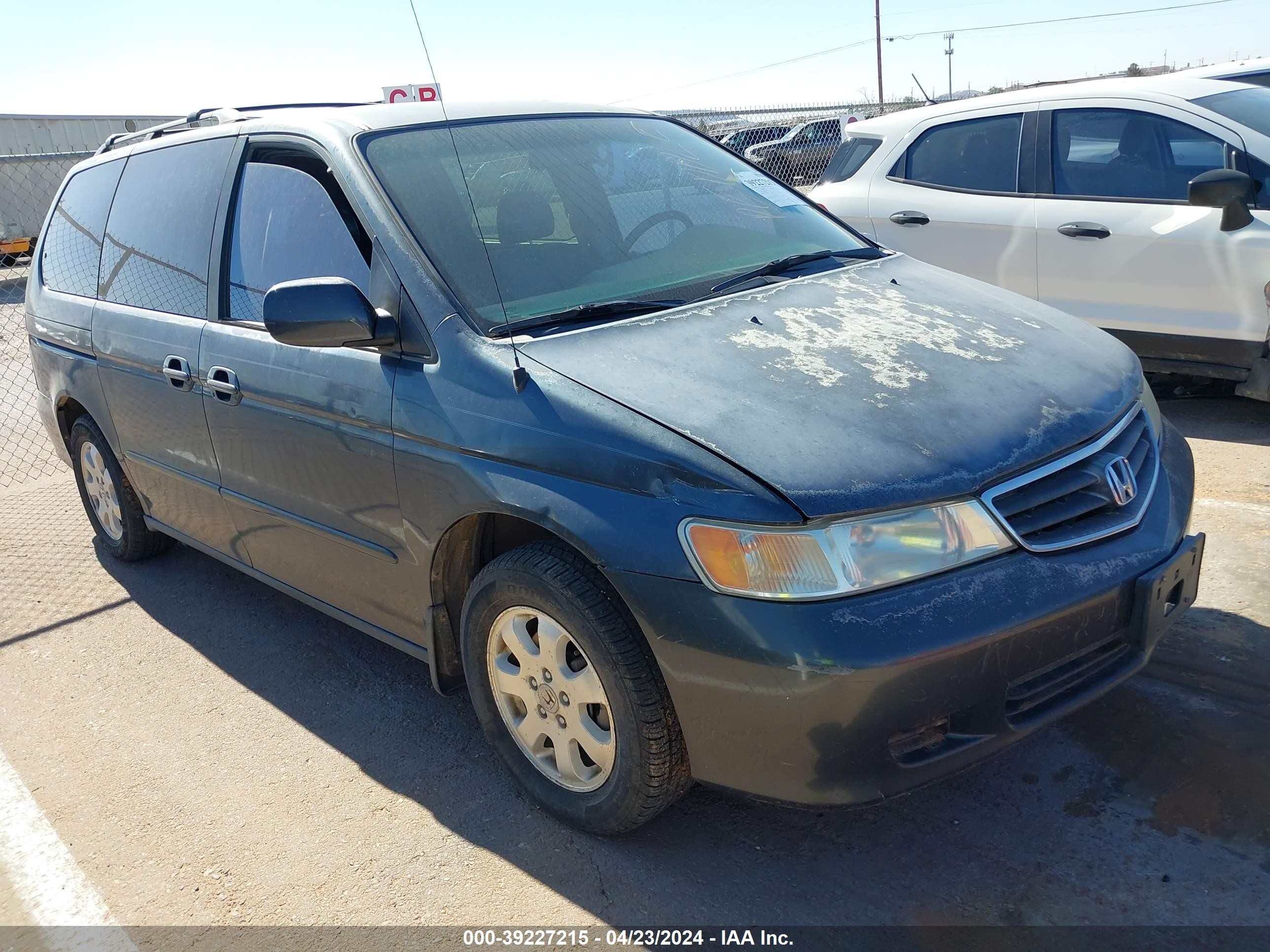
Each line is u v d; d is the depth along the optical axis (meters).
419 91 4.03
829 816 2.71
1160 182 5.41
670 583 2.22
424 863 2.69
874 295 3.05
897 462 2.23
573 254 3.03
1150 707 3.01
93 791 3.13
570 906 2.49
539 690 2.67
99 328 4.16
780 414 2.34
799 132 12.65
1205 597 3.59
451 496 2.65
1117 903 2.33
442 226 2.93
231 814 2.97
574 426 2.41
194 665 3.88
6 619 4.43
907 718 2.12
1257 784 2.65
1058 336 2.93
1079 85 5.87
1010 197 5.86
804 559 2.13
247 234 3.45
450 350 2.68
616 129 3.68
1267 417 5.45
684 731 2.32
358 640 3.96
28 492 6.40
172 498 4.09
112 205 4.36
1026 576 2.23
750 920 2.38
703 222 3.40
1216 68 6.18
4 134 19.41
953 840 2.58
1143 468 2.65
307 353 3.09
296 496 3.28
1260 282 5.00
